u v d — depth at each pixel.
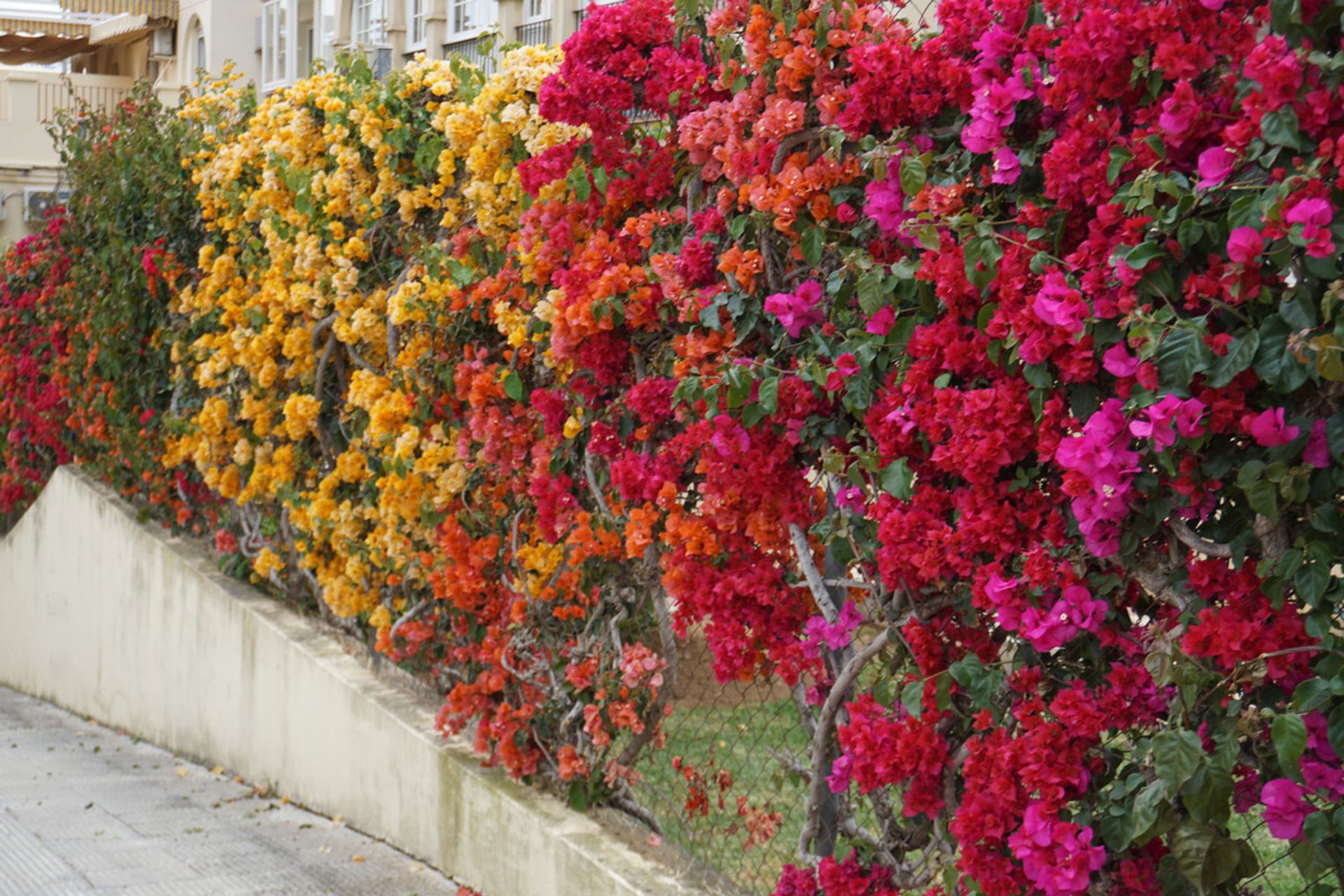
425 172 5.42
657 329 3.67
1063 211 2.47
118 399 8.73
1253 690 2.30
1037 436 2.54
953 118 2.85
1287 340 2.09
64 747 8.92
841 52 3.00
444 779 5.12
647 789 4.36
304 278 6.09
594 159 3.79
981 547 2.60
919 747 2.81
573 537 4.10
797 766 3.48
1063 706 2.48
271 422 6.62
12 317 11.66
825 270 3.14
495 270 4.82
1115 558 2.43
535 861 4.46
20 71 19.59
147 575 8.79
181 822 6.18
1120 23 2.31
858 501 2.99
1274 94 2.05
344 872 5.20
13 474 12.34
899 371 2.81
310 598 7.05
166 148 7.94
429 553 5.32
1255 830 2.64
